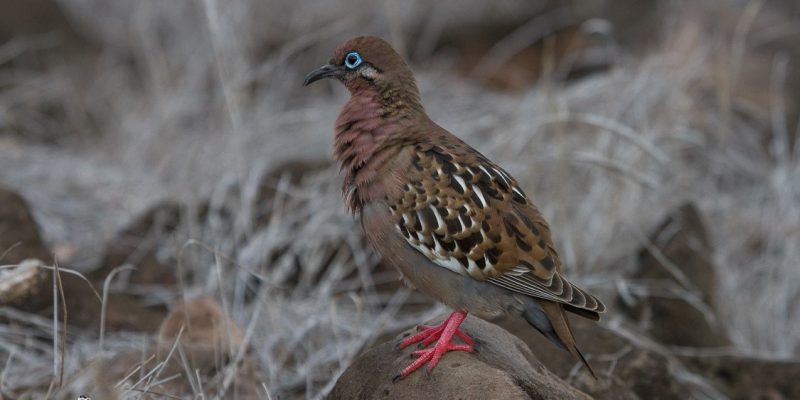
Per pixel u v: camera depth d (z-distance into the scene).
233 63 16.36
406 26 22.80
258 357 11.09
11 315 10.77
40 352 10.98
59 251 13.27
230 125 15.79
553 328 8.46
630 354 10.27
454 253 8.45
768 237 15.19
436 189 8.50
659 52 19.12
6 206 11.69
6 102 18.47
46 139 18.42
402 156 8.70
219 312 10.49
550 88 15.20
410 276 8.80
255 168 14.20
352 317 12.22
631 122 15.32
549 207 13.74
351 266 13.11
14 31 20.09
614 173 13.88
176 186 15.45
